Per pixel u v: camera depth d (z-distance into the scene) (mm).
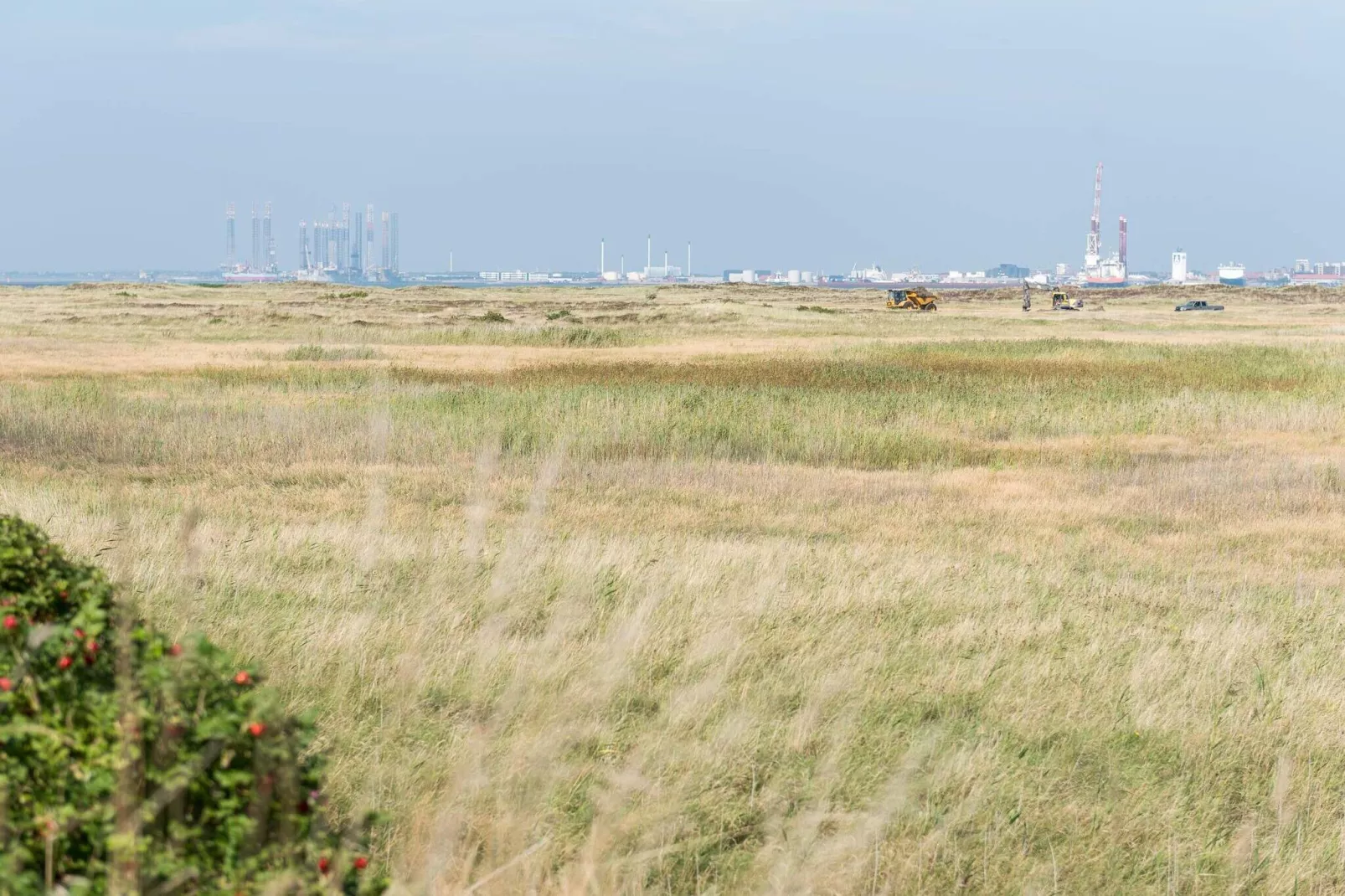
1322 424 31484
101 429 24172
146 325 71688
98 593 4762
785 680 9008
